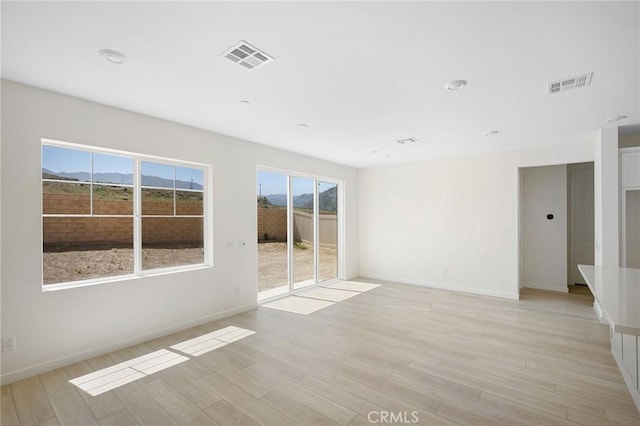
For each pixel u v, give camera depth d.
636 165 3.91
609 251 3.96
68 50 2.12
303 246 5.93
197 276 3.96
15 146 2.63
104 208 3.32
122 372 2.76
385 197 6.77
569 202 6.20
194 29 1.89
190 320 3.88
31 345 2.70
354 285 6.27
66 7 1.67
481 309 4.65
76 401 2.33
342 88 2.76
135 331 3.37
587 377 2.67
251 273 4.66
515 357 3.05
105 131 3.16
